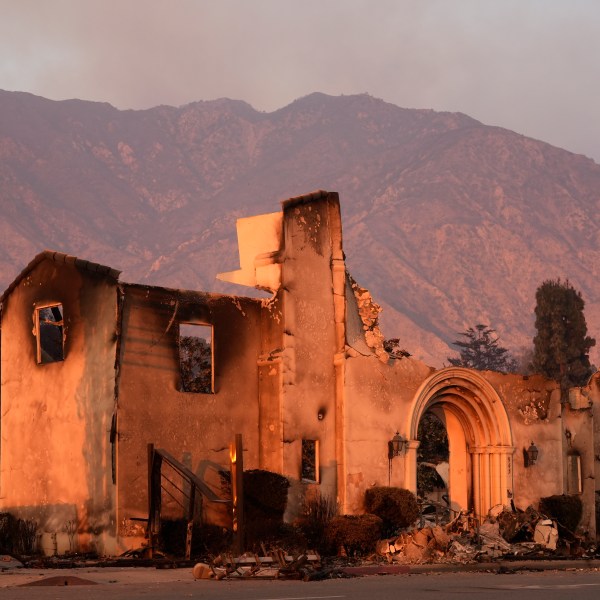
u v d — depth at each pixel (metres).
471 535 30.06
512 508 34.00
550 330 90.00
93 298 29.41
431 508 37.97
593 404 37.41
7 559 27.19
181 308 29.91
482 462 34.59
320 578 22.20
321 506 30.62
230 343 30.78
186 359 35.94
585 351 89.88
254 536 28.53
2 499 31.56
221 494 29.86
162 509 28.58
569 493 36.41
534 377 35.56
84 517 28.86
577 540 33.25
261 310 31.58
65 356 30.08
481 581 21.00
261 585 20.20
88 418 29.11
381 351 32.56
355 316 32.91
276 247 31.52
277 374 30.77
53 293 30.62
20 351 31.58
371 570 24.09
